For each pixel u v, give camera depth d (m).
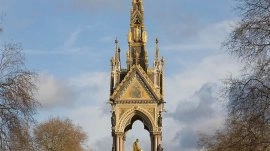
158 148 154.00
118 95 156.00
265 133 70.31
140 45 160.62
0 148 78.88
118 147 154.25
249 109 69.94
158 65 158.88
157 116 155.38
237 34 69.06
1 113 78.88
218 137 155.50
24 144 82.31
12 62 80.00
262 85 69.12
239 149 72.19
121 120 155.25
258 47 68.56
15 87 79.69
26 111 80.56
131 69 156.25
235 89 70.25
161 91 157.50
